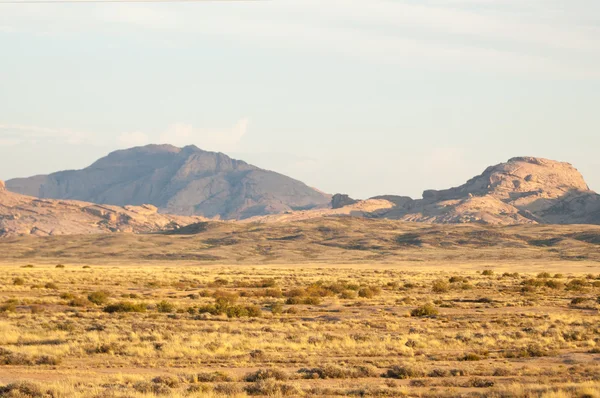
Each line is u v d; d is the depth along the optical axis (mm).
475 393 97000
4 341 152500
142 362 129500
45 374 116625
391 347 148000
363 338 159250
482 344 155125
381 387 101312
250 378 110188
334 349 146250
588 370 119062
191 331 171500
